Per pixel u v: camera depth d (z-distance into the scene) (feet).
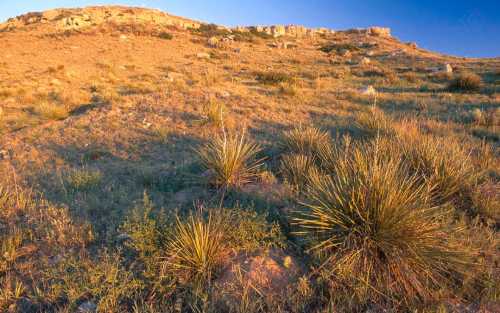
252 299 10.19
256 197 17.08
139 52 118.11
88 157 26.27
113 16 192.24
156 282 10.53
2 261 12.39
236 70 92.38
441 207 14.28
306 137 24.67
